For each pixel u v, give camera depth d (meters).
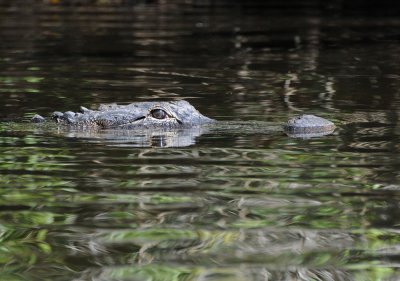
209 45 47.72
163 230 16.38
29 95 31.78
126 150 23.11
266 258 14.98
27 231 16.34
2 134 25.11
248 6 71.12
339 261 14.84
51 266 14.59
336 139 24.36
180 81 35.47
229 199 18.39
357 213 17.47
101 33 52.75
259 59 42.41
